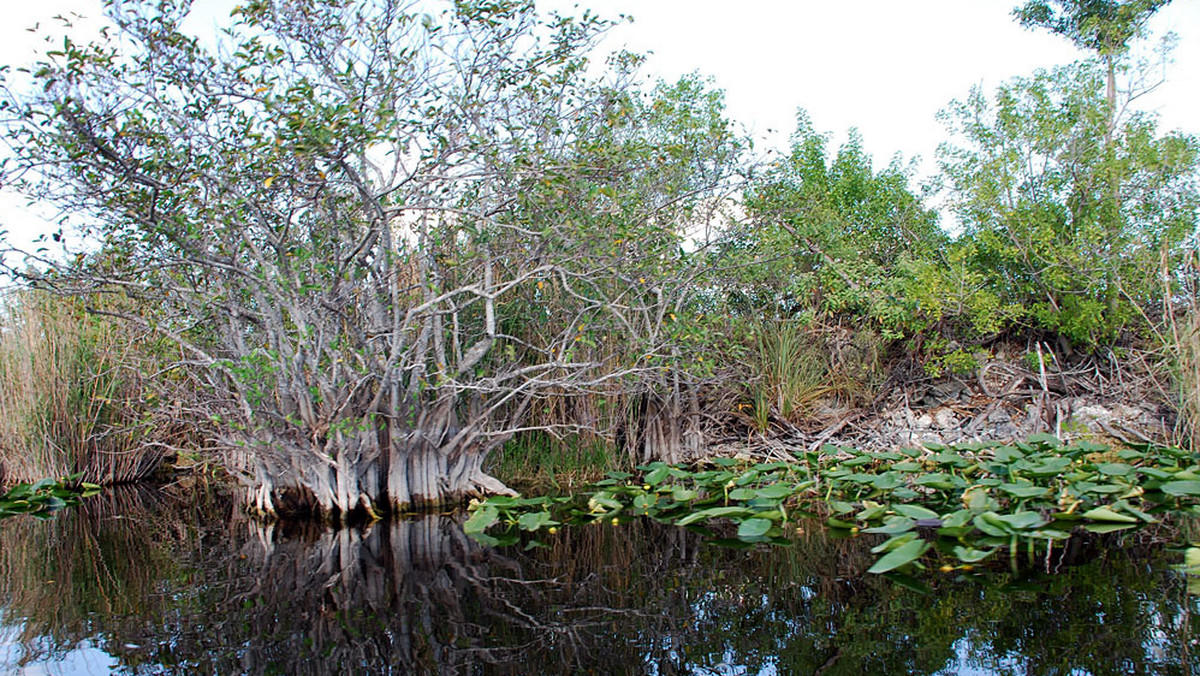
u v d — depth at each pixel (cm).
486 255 646
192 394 671
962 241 996
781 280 941
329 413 592
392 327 631
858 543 513
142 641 362
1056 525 529
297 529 616
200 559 528
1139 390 848
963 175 944
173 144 536
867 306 957
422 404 651
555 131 631
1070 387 888
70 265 573
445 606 409
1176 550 464
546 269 603
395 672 323
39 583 471
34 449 857
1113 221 865
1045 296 923
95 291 575
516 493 702
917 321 929
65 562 527
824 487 717
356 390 590
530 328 787
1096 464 637
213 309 617
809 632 355
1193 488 541
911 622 358
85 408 883
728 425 933
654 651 341
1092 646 320
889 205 1050
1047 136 889
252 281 580
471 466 702
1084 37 1066
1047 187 916
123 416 884
